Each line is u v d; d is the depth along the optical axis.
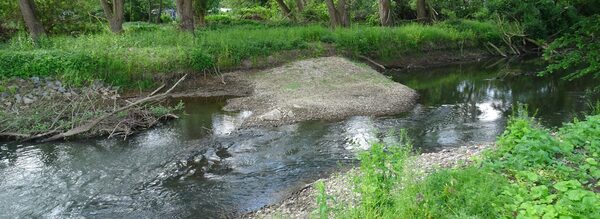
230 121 14.74
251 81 19.56
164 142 12.45
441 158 9.07
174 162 10.73
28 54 17.23
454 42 29.05
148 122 14.09
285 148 11.77
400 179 6.42
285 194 8.88
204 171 10.16
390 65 25.58
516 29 30.97
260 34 24.06
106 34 21.70
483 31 30.70
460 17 36.72
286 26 31.02
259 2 48.03
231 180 9.62
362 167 6.89
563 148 7.57
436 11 36.50
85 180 9.69
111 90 17.28
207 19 38.91
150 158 11.04
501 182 6.37
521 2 30.47
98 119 12.98
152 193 9.01
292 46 22.97
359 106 15.85
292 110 15.26
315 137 12.73
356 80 19.33
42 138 12.68
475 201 5.66
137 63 18.52
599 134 8.20
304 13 37.62
